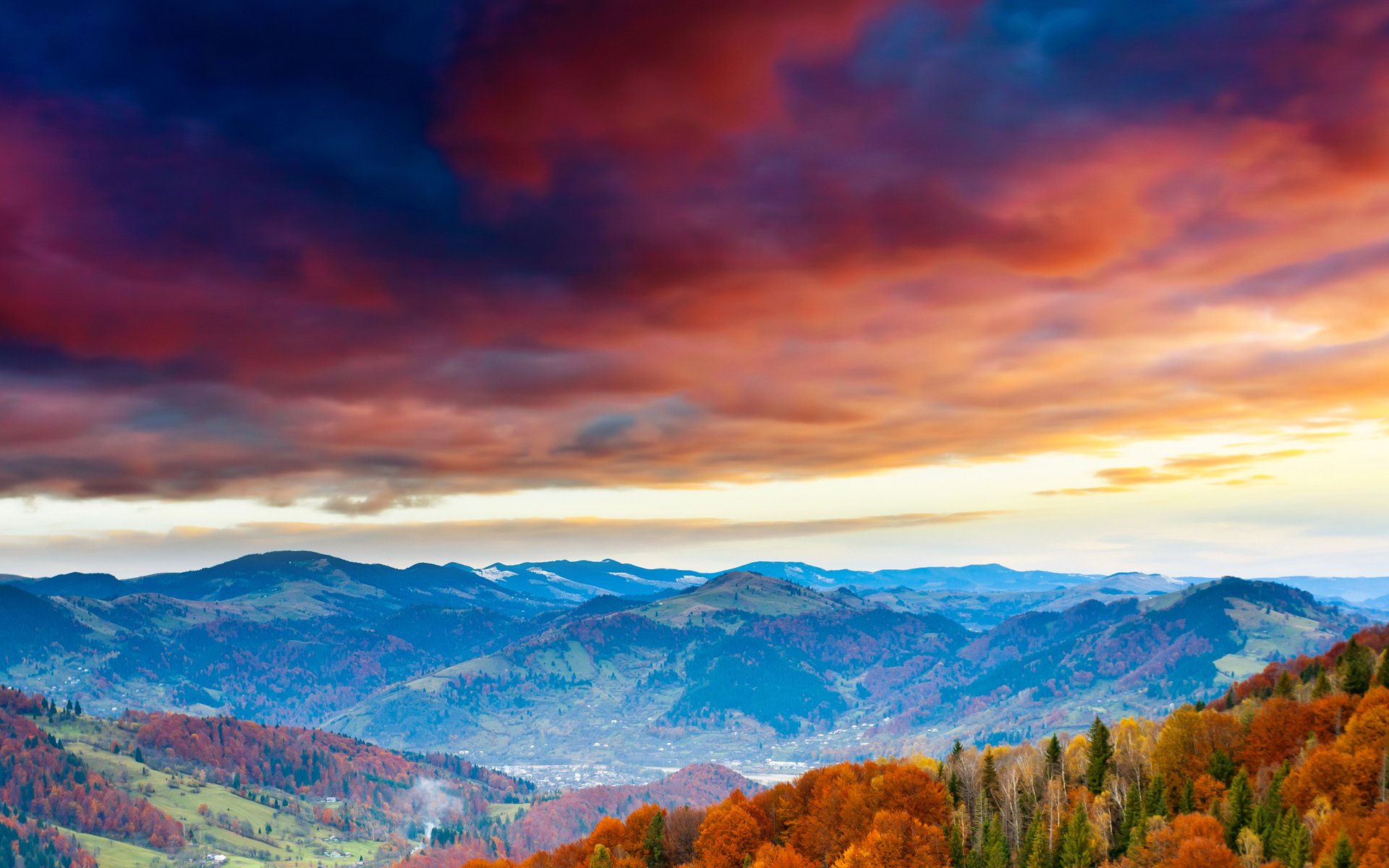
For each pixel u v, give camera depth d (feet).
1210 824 539.29
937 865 601.62
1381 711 596.29
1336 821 515.09
